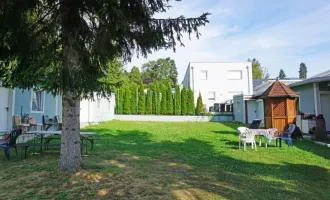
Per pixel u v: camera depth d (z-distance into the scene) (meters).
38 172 5.48
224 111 26.80
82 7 4.93
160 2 4.92
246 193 4.49
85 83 4.80
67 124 5.54
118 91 25.92
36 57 4.61
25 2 4.22
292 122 12.38
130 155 7.74
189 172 5.82
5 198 4.10
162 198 4.12
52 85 4.67
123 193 4.32
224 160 7.32
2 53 4.89
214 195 4.33
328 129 13.87
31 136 11.41
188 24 4.86
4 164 6.38
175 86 26.17
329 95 14.04
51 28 4.76
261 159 7.55
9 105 10.99
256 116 22.30
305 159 7.63
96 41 4.59
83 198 4.10
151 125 19.58
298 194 4.55
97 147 9.17
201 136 13.16
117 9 4.13
